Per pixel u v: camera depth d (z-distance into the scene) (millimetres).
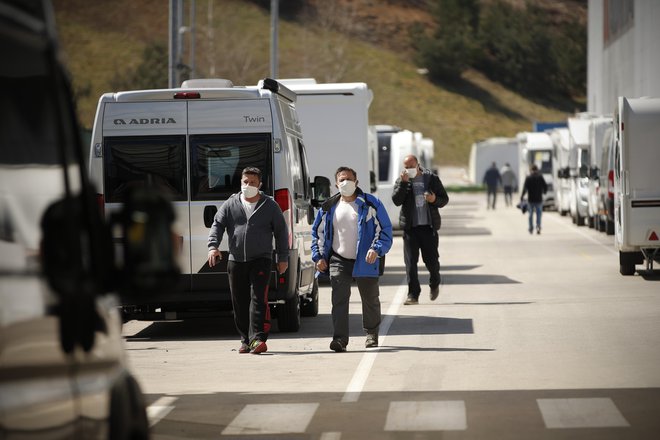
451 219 131250
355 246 34344
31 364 9445
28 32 10141
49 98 10469
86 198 11031
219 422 23938
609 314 42562
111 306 11805
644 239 56906
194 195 37875
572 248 81188
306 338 37906
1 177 9328
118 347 11984
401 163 99250
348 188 34156
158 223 10625
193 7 124750
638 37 144125
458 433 22359
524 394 26516
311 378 29547
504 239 93062
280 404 25922
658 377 28578
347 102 57688
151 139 38000
